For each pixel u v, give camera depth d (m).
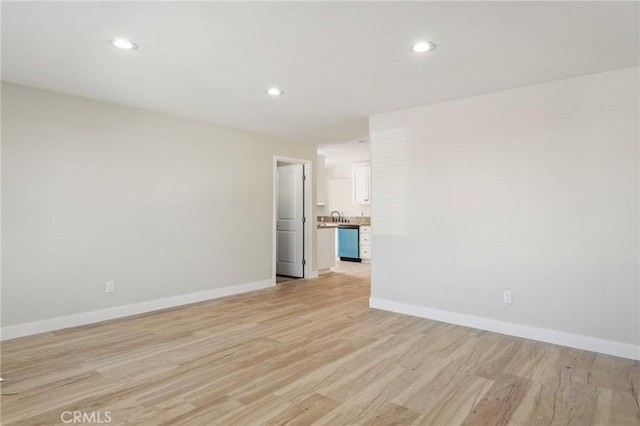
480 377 2.39
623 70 2.79
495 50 2.51
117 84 3.19
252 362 2.62
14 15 2.07
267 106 3.85
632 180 2.74
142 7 1.99
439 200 3.70
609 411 1.98
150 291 4.02
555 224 3.05
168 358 2.69
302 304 4.35
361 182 8.52
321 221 9.02
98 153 3.64
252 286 5.11
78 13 2.05
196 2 1.94
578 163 2.96
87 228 3.56
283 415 1.93
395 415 1.94
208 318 3.74
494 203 3.36
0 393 2.15
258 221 5.21
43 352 2.80
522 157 3.22
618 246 2.79
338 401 2.08
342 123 4.61
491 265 3.37
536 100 3.16
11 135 3.14
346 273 6.66
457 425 1.85
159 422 1.86
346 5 1.97
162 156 4.13
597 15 2.06
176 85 3.22
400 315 3.88
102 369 2.49
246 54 2.60
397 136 4.01
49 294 3.32
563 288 3.01
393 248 4.03
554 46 2.44
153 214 4.05
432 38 2.35
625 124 2.78
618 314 2.78
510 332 3.25
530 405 2.04
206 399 2.09
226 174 4.80
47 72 2.92
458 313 3.56
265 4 1.96
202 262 4.52
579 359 2.70
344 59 2.68
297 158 5.84
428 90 3.33
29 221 3.22
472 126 3.50
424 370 2.50
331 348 2.91
